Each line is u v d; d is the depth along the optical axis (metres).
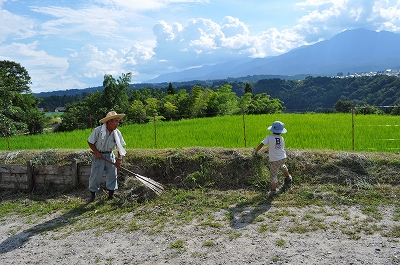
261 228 4.50
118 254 4.06
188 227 4.75
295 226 4.53
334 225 4.50
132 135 11.20
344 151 6.91
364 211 4.94
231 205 5.54
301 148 7.69
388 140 8.14
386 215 4.75
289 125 11.82
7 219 5.57
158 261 3.80
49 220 5.41
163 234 4.56
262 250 3.89
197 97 28.08
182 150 7.21
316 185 6.06
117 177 6.88
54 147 9.80
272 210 5.18
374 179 6.03
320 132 9.69
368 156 6.54
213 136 9.92
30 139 11.82
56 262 3.96
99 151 5.95
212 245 4.11
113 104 28.09
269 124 12.52
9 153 7.88
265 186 6.24
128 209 5.64
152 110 26.41
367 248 3.81
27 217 5.62
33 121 29.58
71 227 5.05
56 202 6.26
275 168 5.79
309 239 4.12
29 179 6.94
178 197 5.99
